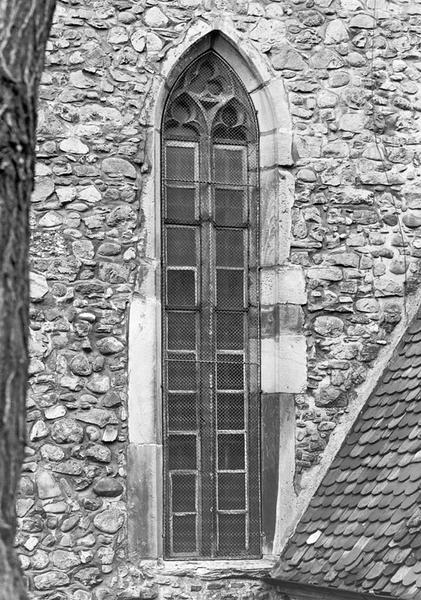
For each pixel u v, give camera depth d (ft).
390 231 45.75
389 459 41.42
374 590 37.04
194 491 44.19
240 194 45.73
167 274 44.73
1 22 21.63
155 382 42.96
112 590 41.65
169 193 45.01
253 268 45.55
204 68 45.39
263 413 44.91
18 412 21.02
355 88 45.93
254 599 43.01
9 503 20.59
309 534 42.47
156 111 43.83
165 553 43.55
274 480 44.37
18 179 21.45
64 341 42.19
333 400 44.57
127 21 43.86
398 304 45.50
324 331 44.86
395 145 46.03
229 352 45.09
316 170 45.47
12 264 21.20
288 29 45.68
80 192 42.86
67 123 43.01
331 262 45.21
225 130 45.68
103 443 42.14
